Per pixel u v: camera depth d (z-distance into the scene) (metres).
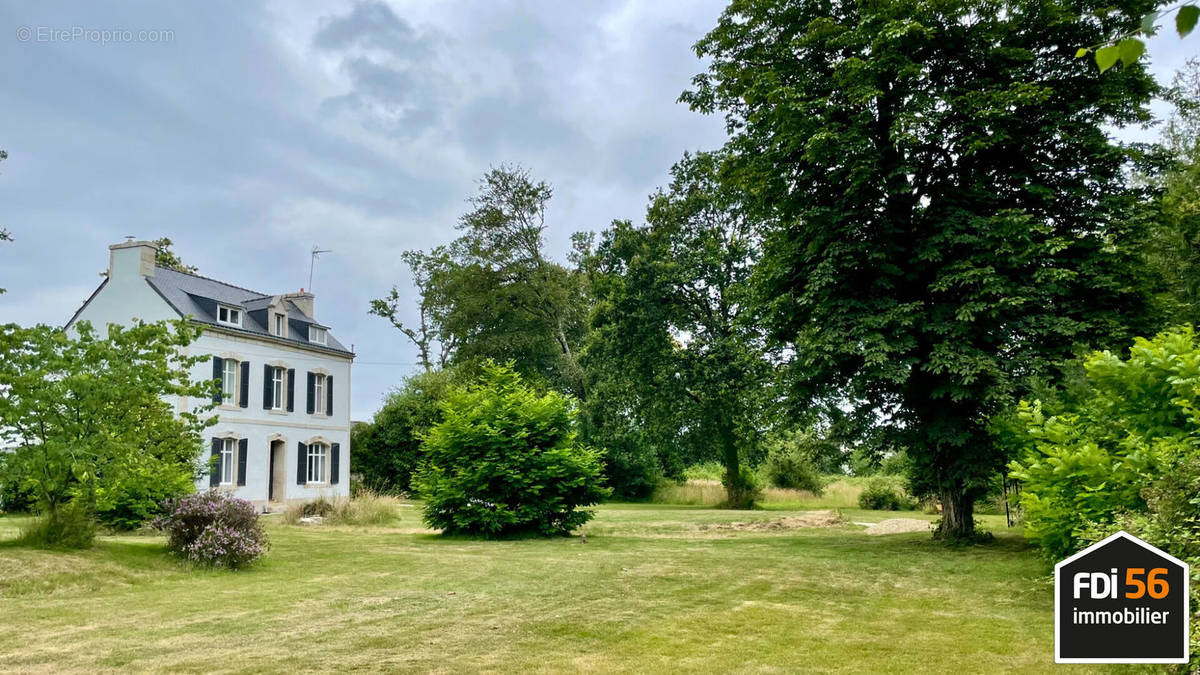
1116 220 13.32
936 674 5.35
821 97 14.13
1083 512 7.83
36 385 11.09
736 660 5.73
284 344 33.16
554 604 8.15
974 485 13.42
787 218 15.13
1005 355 13.48
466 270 44.69
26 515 20.56
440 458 18.02
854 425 14.71
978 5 13.35
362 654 5.81
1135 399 7.91
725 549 14.38
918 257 13.33
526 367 44.34
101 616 7.42
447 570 11.04
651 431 36.03
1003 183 14.02
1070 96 13.67
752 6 15.59
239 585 9.62
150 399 12.77
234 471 29.91
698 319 34.47
